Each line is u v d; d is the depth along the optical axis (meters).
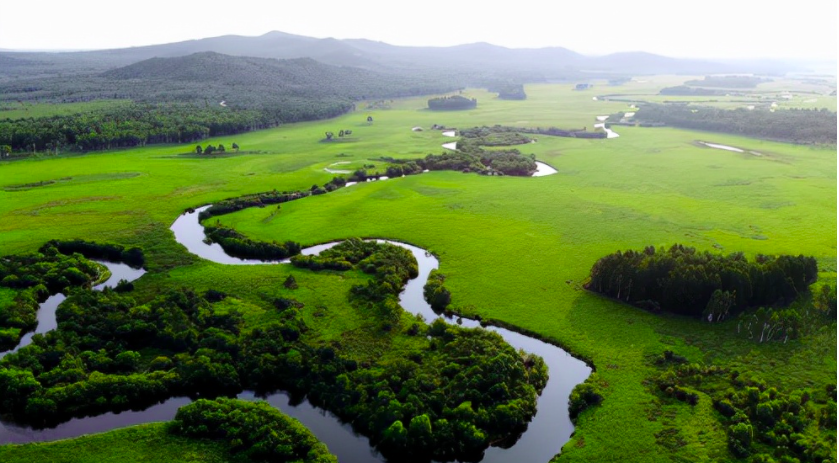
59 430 77.31
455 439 74.50
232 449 72.25
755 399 80.44
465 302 112.19
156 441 73.56
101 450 71.88
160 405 83.25
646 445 73.81
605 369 90.50
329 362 88.81
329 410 81.88
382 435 75.00
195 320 101.81
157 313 101.12
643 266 110.69
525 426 79.62
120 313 101.56
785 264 111.62
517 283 119.94
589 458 72.00
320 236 146.12
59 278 116.00
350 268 125.88
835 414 76.81
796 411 78.12
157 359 90.00
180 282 118.69
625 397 83.50
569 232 148.50
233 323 101.06
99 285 119.19
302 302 110.56
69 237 140.12
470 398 81.19
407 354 93.50
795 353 93.75
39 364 86.69
